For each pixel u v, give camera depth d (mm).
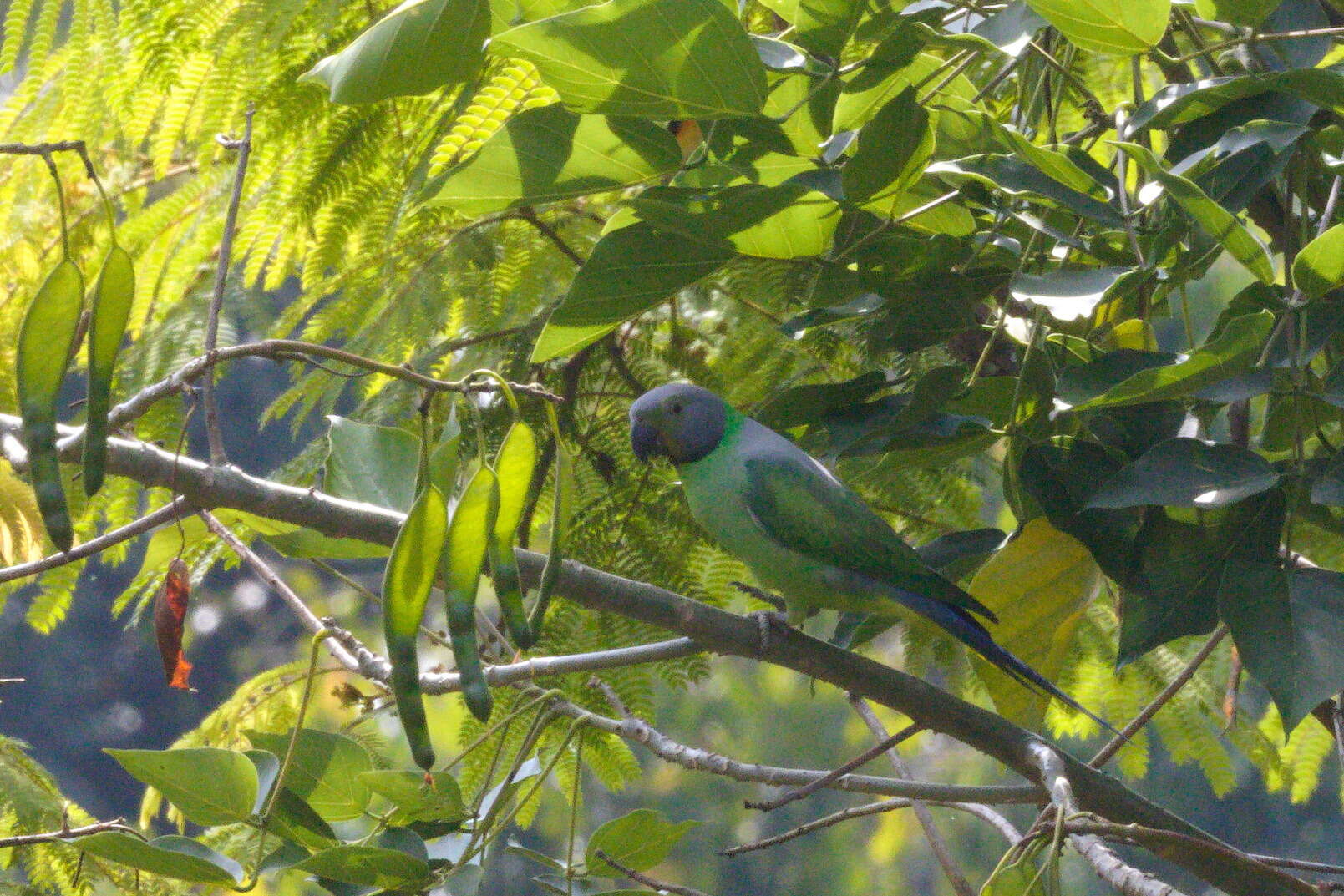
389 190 8633
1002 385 5895
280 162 8500
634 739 6008
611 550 8398
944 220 5887
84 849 4484
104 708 31125
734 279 8359
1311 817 22922
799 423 6035
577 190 5238
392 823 5102
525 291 8906
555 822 21578
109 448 4707
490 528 3859
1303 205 5746
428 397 4066
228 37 7980
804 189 5062
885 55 5047
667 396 7270
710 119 4824
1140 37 5168
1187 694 8750
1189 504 4914
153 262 9680
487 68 6961
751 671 25266
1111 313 6570
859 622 7230
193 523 6242
